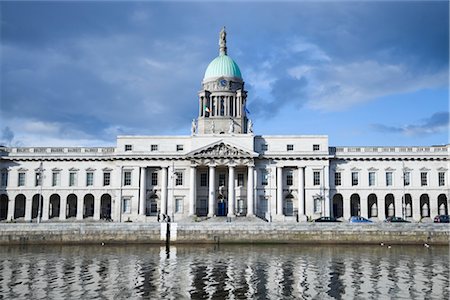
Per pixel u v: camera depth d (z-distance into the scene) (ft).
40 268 175.01
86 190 359.46
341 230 253.85
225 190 358.02
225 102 410.11
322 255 211.20
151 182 360.89
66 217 358.23
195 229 255.91
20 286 143.64
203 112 408.67
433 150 360.48
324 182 353.31
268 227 255.29
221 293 136.15
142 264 184.44
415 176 359.05
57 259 198.29
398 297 132.87
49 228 254.27
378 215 355.36
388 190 357.00
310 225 254.88
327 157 353.31
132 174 357.82
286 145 358.84
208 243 254.27
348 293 137.18
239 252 222.28
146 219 350.64
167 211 353.72
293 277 158.51
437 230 252.42
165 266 179.32
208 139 356.79
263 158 354.95
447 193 355.97
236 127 402.31
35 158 359.87
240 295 134.21
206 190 358.43
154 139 359.66
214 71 422.00
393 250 230.89
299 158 355.36
